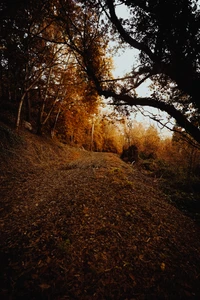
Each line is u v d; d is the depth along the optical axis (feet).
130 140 108.17
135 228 13.97
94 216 14.61
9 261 9.68
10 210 16.56
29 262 9.63
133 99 14.16
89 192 18.78
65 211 14.92
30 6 20.10
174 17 10.71
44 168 34.96
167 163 55.21
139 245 12.06
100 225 13.51
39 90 60.80
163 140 95.50
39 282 8.48
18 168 30.66
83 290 8.31
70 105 70.44
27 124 54.95
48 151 50.31
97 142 124.06
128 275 9.46
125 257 10.74
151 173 44.86
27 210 16.30
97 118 94.22
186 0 10.34
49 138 64.39
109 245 11.54
